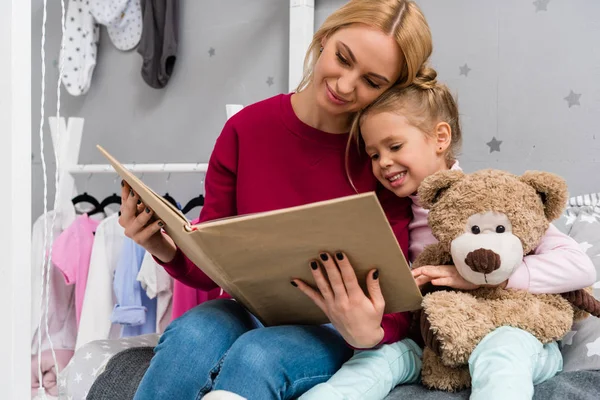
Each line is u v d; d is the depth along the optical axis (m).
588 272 1.11
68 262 1.97
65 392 1.38
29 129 1.01
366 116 1.20
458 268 1.09
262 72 2.14
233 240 0.93
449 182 1.13
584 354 1.20
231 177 1.35
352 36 1.12
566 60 1.63
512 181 1.11
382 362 1.08
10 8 0.98
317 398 0.99
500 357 0.99
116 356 1.33
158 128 2.36
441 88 1.26
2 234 0.99
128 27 2.34
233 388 0.99
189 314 1.11
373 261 0.95
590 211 1.48
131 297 1.88
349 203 0.84
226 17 2.21
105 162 2.47
